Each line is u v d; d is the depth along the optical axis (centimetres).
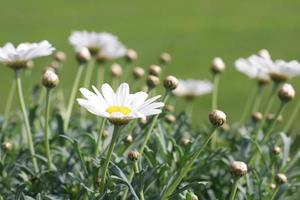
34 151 424
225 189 434
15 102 1115
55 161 439
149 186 364
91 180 363
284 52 1672
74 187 373
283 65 483
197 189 404
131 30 1939
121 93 341
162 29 1952
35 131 480
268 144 446
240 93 1305
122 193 372
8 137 477
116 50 573
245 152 434
